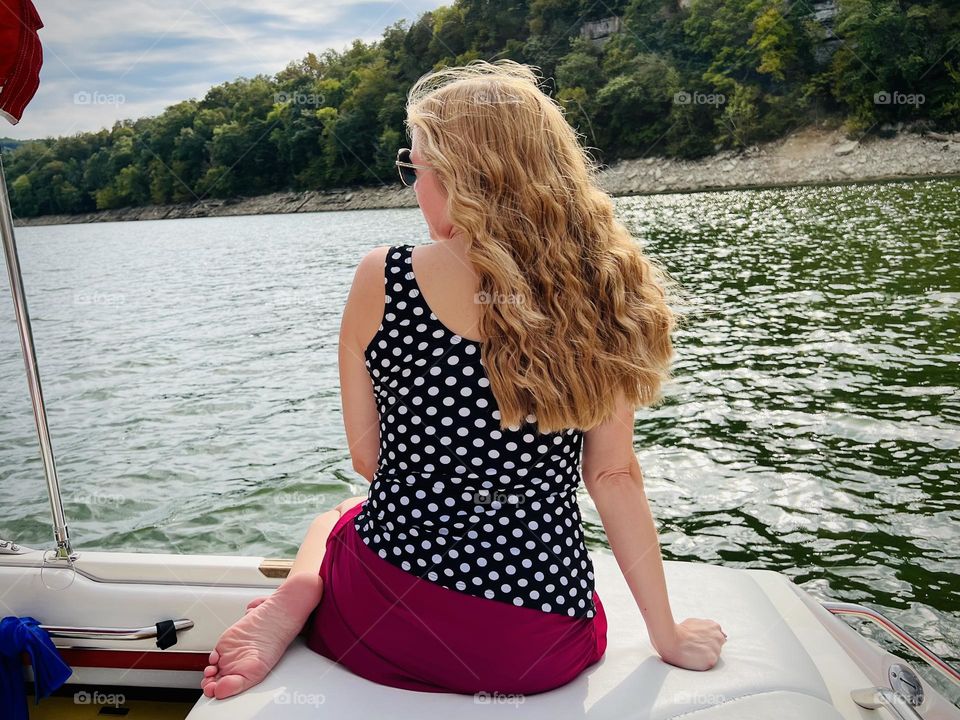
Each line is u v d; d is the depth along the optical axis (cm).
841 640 122
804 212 2683
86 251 3478
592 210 101
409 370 100
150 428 794
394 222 3459
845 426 631
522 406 97
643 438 623
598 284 99
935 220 2286
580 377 97
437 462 101
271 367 1105
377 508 106
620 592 131
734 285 1520
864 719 99
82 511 552
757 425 646
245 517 523
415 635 101
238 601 139
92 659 143
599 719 94
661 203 3288
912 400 706
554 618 102
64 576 140
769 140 3897
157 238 3822
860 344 966
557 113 102
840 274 1580
